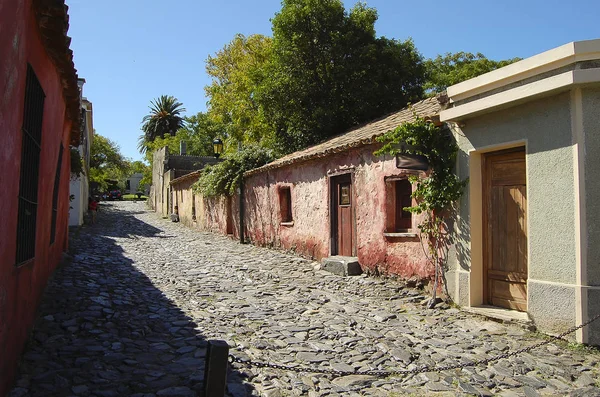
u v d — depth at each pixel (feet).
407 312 24.99
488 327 21.90
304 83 56.03
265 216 53.11
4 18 10.94
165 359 17.49
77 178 70.85
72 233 61.52
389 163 31.58
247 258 45.57
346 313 25.12
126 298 26.58
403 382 16.10
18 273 14.43
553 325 20.18
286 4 56.85
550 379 16.29
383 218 32.14
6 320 12.78
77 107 26.73
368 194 34.04
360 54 54.95
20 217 14.64
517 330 21.26
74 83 22.66
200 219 81.05
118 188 212.23
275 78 57.06
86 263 37.24
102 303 24.62
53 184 24.94
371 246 33.63
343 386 15.64
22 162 14.60
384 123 41.27
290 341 20.33
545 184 20.85
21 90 13.44
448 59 82.89
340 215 38.88
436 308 25.38
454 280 25.49
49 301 23.79
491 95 22.75
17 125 13.09
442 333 21.36
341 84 56.18
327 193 39.99
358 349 19.39
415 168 25.77
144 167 201.36
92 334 19.92
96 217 96.43
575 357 18.13
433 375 16.66
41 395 13.75
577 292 19.25
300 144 59.06
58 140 24.62
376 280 32.14
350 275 34.58
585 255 19.24
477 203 24.75
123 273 34.63
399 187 31.71
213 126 156.66
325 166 40.37
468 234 24.68
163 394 14.28
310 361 17.92
